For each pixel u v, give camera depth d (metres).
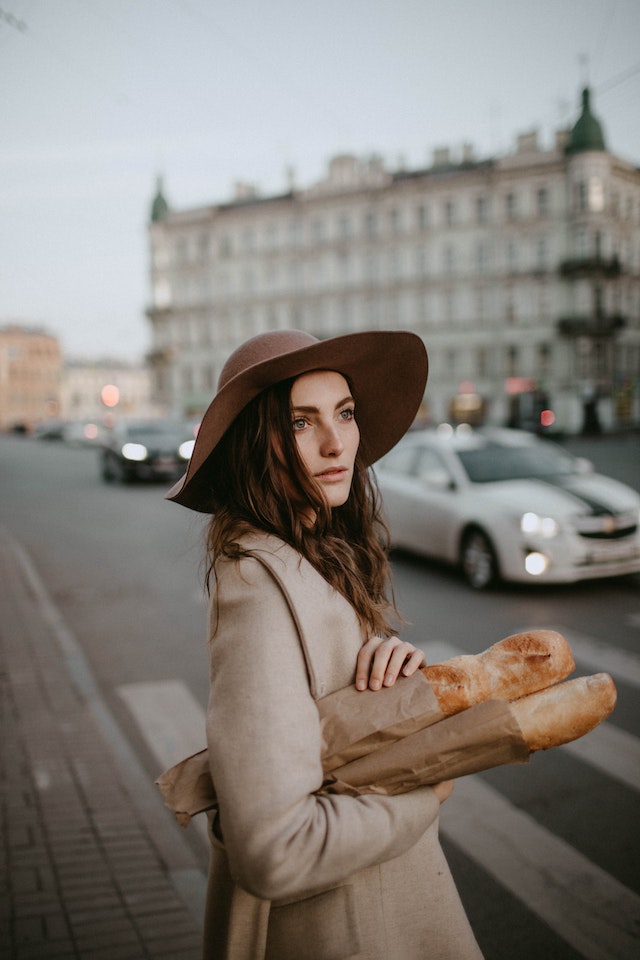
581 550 6.55
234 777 0.86
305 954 0.98
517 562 6.68
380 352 1.24
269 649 0.92
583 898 2.57
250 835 0.83
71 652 5.46
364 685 0.99
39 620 6.29
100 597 7.29
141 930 2.33
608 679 1.02
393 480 8.57
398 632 1.34
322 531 1.15
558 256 47.12
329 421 1.16
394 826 0.92
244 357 1.18
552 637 1.05
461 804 3.24
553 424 44.19
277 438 1.12
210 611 1.04
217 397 1.08
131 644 5.76
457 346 49.56
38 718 4.17
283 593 0.97
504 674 1.02
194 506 1.30
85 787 3.33
